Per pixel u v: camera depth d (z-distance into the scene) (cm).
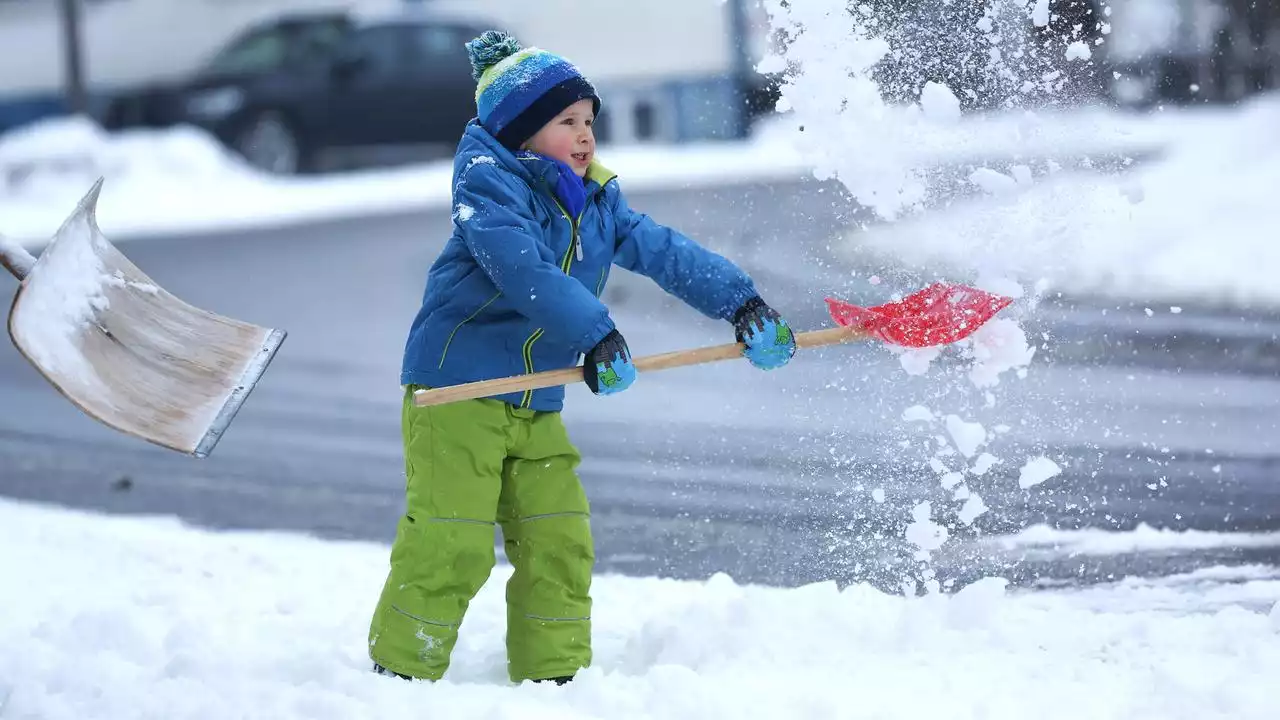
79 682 1133
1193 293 3156
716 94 6394
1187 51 6406
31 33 6275
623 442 2214
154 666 1199
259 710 1062
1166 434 2125
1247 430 2145
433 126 5553
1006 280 1252
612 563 1630
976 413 2086
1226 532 1673
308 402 2619
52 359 1049
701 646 1208
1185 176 3866
